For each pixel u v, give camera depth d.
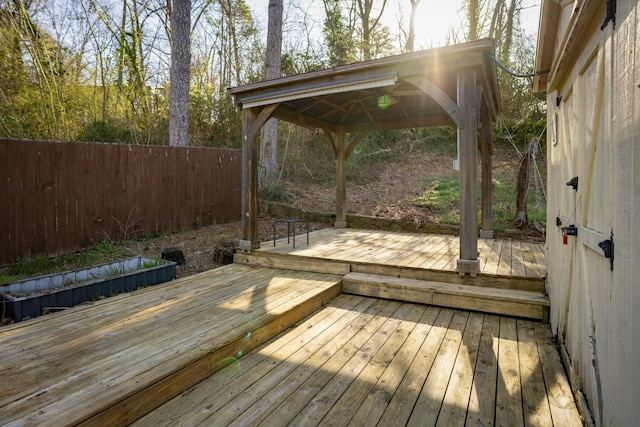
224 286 3.99
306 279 4.30
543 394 2.20
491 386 2.28
